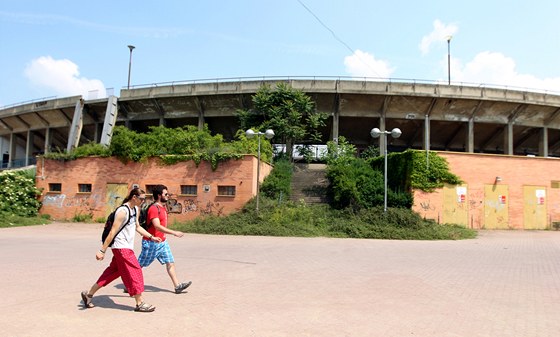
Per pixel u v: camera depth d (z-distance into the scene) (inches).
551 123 1544.0
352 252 490.9
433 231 730.2
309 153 1354.6
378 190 906.7
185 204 930.1
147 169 973.8
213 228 765.9
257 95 1327.5
